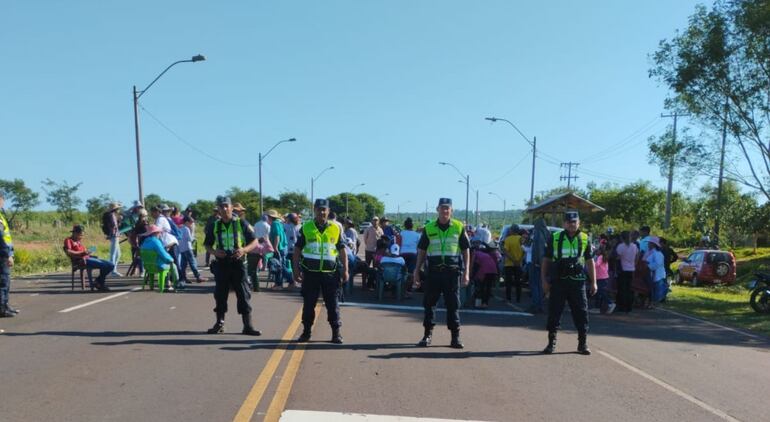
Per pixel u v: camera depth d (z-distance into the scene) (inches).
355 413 210.8
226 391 229.5
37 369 251.4
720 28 671.1
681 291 790.5
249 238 336.5
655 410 232.5
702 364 320.5
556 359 313.1
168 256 501.0
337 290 329.4
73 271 498.9
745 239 1753.2
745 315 542.6
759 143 709.9
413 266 560.7
